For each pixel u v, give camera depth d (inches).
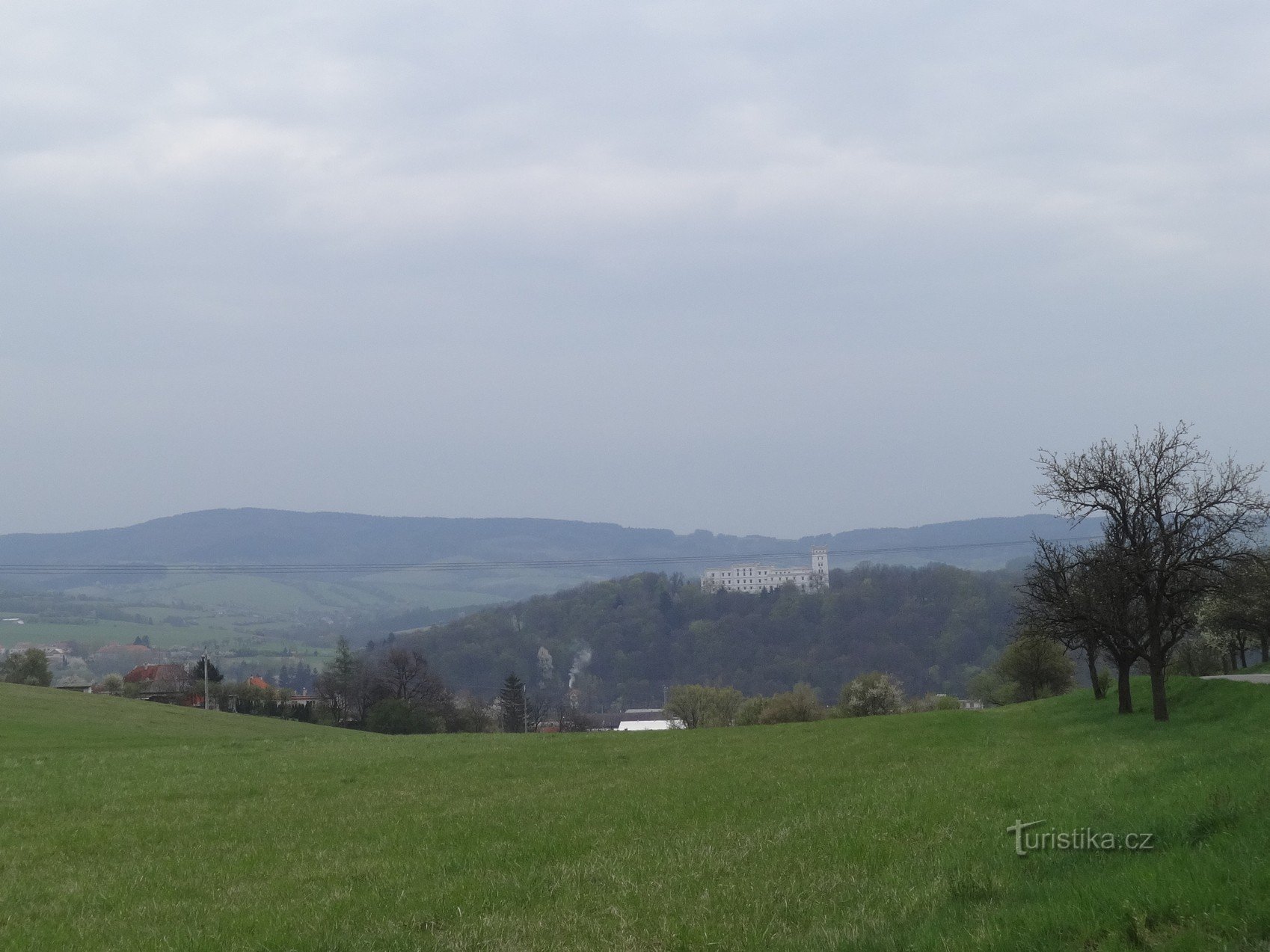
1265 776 630.5
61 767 1579.7
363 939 501.0
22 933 565.0
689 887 575.2
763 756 1593.3
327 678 5644.7
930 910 461.4
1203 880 402.9
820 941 435.2
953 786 972.6
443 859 740.7
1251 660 4808.1
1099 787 824.3
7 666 6058.1
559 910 542.6
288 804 1155.9
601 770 1473.9
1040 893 453.4
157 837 934.4
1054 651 3855.8
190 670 6653.5
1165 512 1882.4
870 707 5103.3
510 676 6013.8
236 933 534.3
